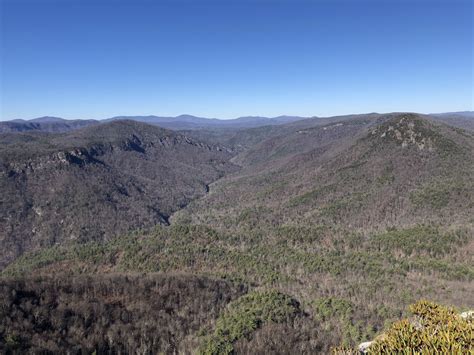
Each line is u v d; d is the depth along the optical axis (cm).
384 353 1389
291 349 6147
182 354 6500
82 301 7662
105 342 6675
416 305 1734
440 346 1273
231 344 6266
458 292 7694
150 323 7400
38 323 6581
